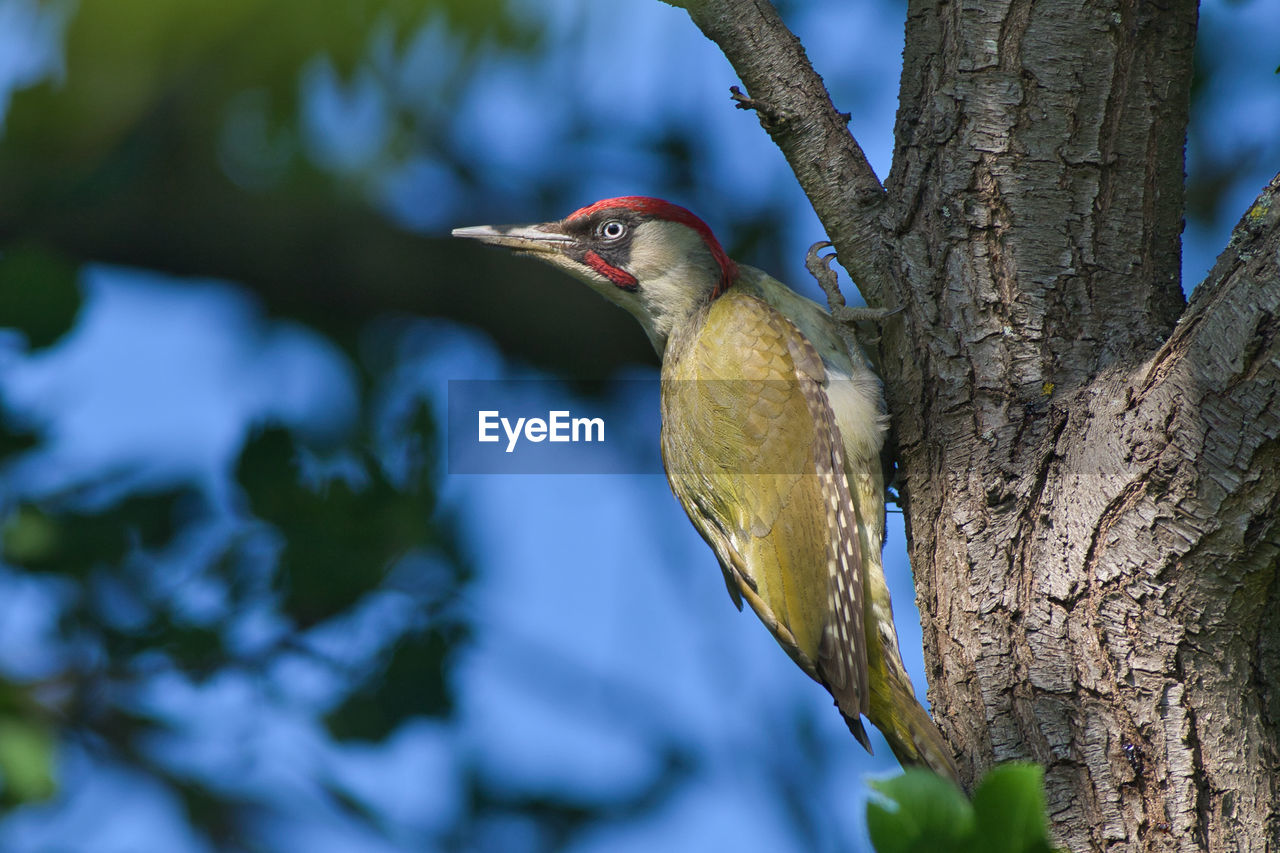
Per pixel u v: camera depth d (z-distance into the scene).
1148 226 6.51
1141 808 5.67
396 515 8.38
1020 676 5.96
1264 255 5.69
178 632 8.06
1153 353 6.05
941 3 6.91
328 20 4.99
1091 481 5.94
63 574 8.12
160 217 10.59
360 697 8.30
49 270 8.63
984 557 6.18
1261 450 5.55
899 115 7.04
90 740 8.01
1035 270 6.44
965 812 3.63
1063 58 6.56
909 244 6.79
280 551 8.30
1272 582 5.69
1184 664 5.73
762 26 7.32
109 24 4.77
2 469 8.42
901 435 6.74
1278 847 5.60
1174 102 6.63
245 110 6.32
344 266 11.30
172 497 8.35
